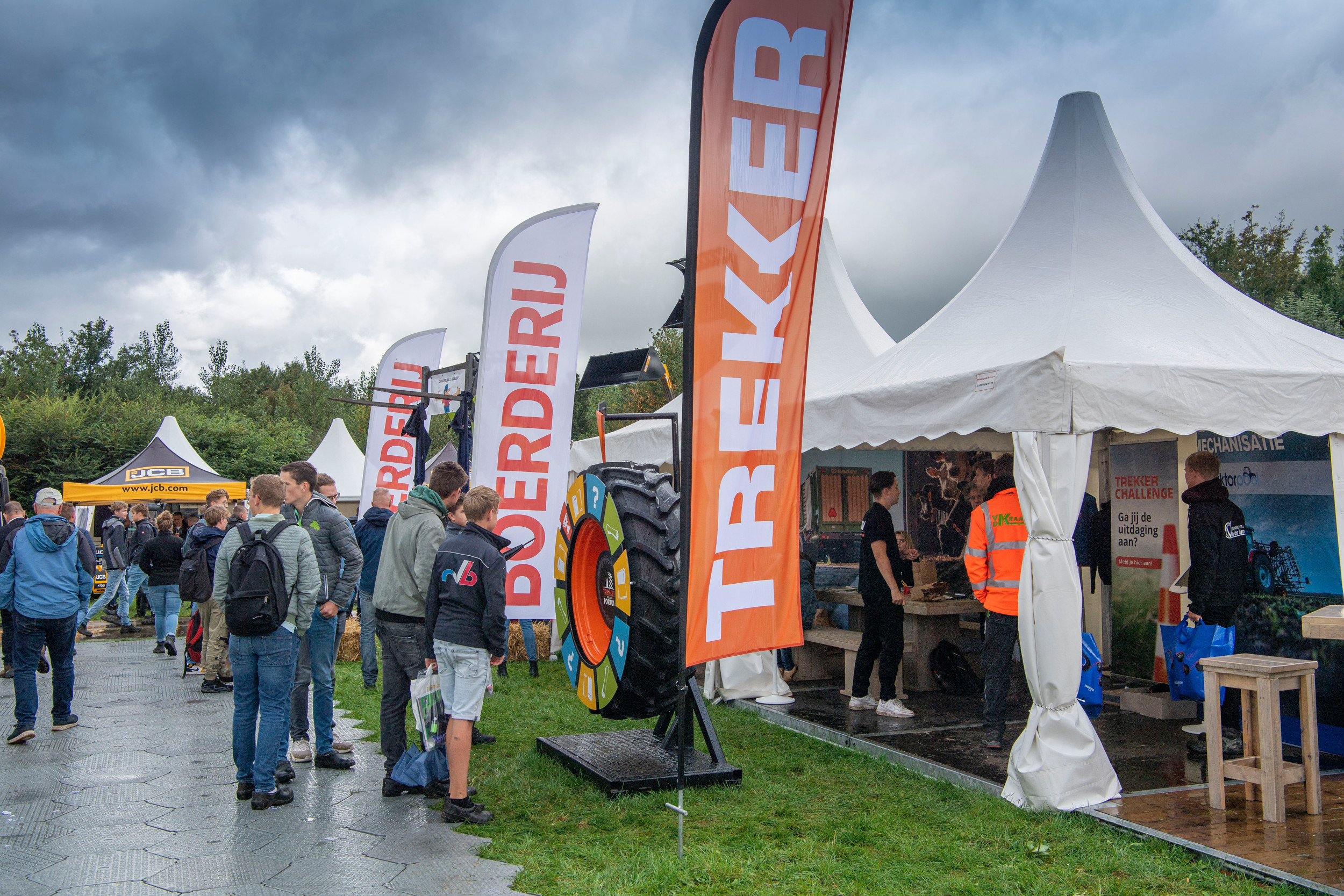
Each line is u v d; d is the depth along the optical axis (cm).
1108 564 798
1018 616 538
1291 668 436
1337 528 516
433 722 464
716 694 745
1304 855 381
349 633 948
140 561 1062
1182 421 456
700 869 382
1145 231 608
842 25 425
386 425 1132
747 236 409
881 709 667
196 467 1845
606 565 548
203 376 6556
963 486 901
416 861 398
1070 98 667
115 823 450
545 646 945
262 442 3450
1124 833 421
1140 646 759
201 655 898
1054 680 458
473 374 871
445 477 534
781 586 427
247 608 462
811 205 426
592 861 398
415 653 496
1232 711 614
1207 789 482
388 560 502
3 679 869
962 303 639
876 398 562
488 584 448
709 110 397
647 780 490
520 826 444
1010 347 542
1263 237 2489
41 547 626
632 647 496
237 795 483
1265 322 580
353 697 760
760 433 418
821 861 391
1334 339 588
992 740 560
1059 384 449
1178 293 566
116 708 743
